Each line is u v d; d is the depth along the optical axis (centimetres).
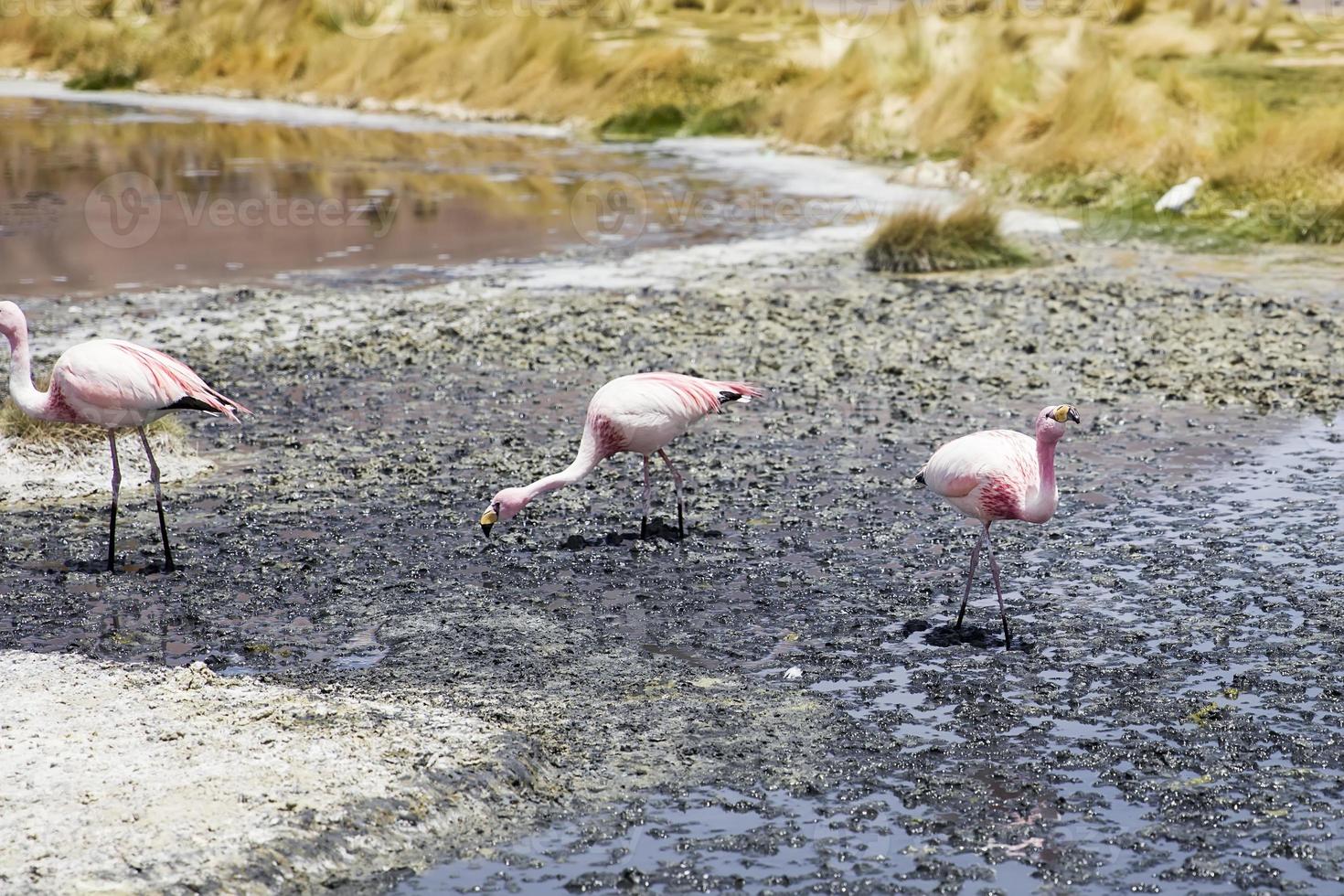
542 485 1151
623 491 1340
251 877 693
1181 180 2938
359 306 2136
